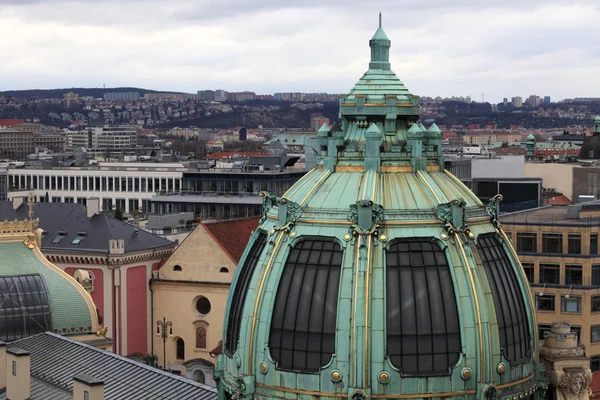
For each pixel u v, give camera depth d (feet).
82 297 416.87
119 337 590.14
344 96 219.20
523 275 215.10
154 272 597.93
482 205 216.33
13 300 403.95
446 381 196.75
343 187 209.87
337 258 202.69
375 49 224.33
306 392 199.52
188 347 588.50
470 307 199.11
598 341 543.80
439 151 221.05
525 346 211.41
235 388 209.97
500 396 202.39
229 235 593.83
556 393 217.97
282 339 203.41
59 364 338.34
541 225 542.57
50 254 603.26
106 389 309.42
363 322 195.72
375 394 195.52
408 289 199.00
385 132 215.92
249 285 212.23
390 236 201.26
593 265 539.70
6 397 318.86
